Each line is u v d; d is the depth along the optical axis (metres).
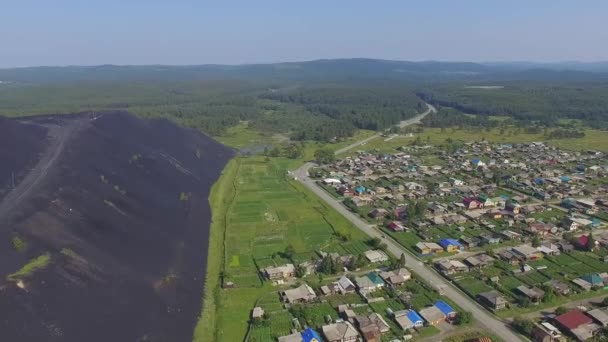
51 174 125.19
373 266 120.94
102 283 91.81
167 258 114.69
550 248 127.62
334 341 87.44
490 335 89.62
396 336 89.88
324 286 107.69
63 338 75.81
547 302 101.25
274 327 93.31
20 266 84.56
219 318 96.81
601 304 99.94
